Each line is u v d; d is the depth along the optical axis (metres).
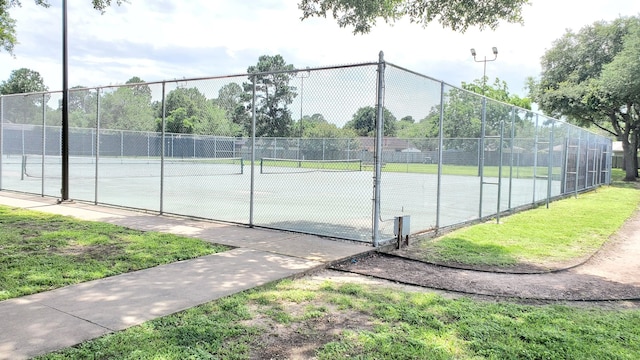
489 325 3.76
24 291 4.20
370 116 6.58
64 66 10.42
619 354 3.24
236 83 8.35
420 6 10.66
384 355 3.10
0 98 13.29
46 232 6.99
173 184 17.22
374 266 5.82
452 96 8.56
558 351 3.27
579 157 17.89
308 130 7.26
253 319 3.73
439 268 5.81
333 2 10.48
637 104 30.45
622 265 6.30
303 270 5.24
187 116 9.32
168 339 3.22
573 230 8.88
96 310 3.77
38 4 11.02
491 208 11.28
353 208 10.89
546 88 36.75
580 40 34.91
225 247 6.33
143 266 5.21
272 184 17.86
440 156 8.02
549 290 4.97
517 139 12.60
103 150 18.98
